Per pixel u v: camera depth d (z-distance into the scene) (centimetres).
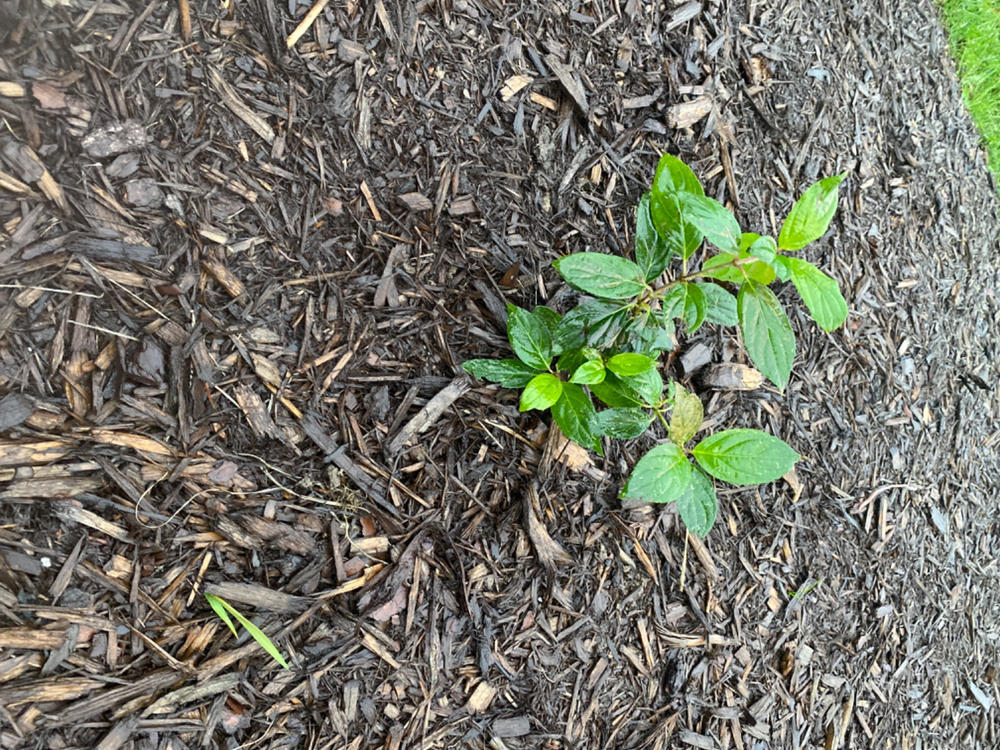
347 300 60
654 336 59
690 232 53
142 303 54
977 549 93
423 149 64
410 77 63
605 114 71
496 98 67
